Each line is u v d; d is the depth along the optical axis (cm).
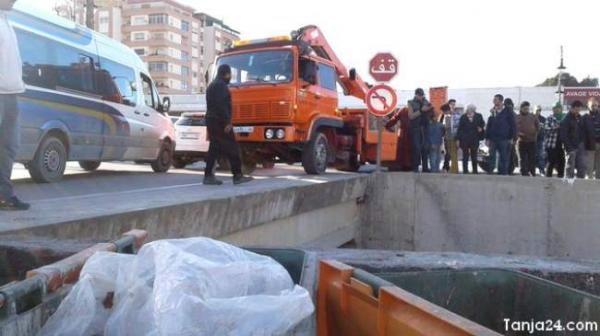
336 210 930
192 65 12538
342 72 1284
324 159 1089
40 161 802
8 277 339
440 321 148
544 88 4353
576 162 1271
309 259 254
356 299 191
